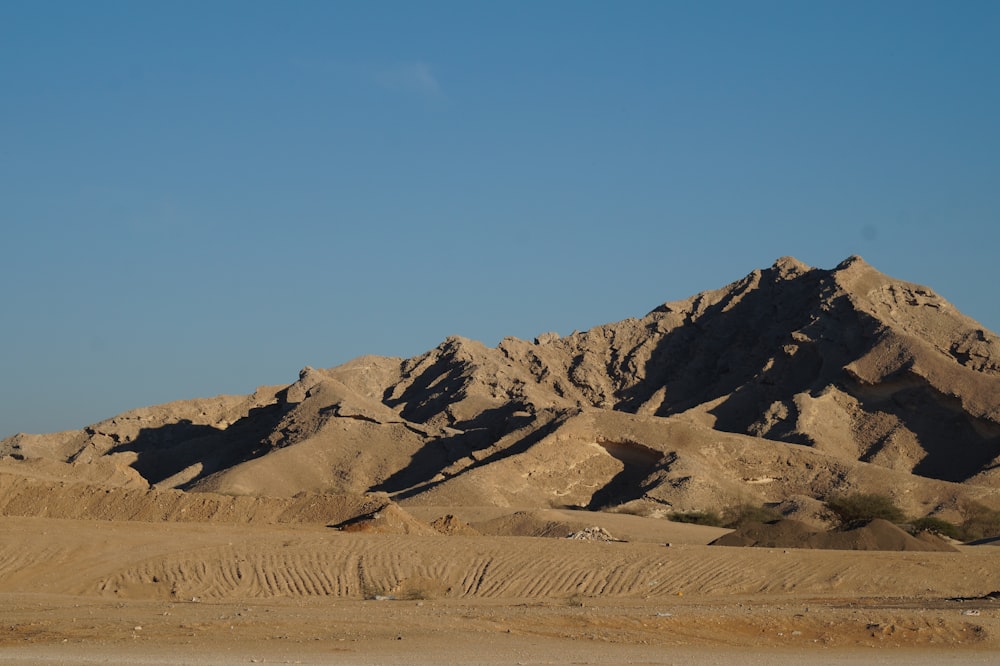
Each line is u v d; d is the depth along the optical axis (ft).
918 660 99.14
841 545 189.67
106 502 208.85
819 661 97.30
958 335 552.41
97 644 98.12
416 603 129.39
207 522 201.57
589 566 149.69
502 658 93.40
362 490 448.65
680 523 289.74
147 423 600.80
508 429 463.01
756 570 151.12
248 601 131.64
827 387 525.34
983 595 146.61
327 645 97.50
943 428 487.20
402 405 619.26
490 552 153.89
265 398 648.38
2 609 121.08
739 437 431.84
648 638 106.52
